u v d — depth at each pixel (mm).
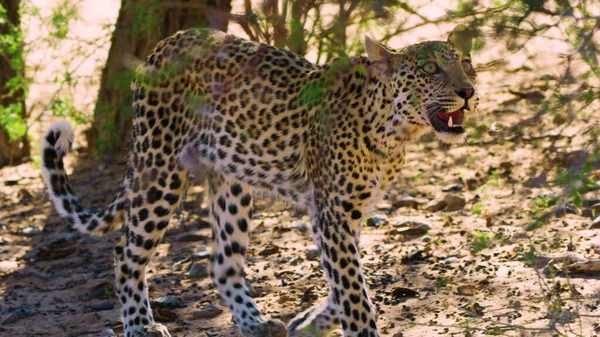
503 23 6973
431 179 16812
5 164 21625
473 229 13523
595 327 9578
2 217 17484
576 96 7430
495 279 11414
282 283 12445
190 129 10945
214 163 11062
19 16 20109
